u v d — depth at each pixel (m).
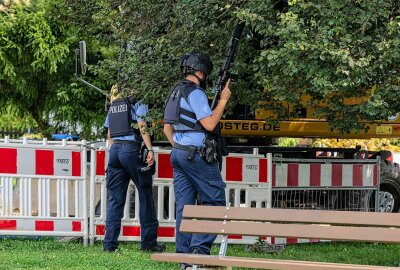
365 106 10.59
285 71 10.18
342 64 9.80
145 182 13.65
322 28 9.90
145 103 12.70
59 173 14.66
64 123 27.03
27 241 14.85
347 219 8.76
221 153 11.36
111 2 12.96
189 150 11.00
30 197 14.53
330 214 8.85
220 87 11.30
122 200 13.84
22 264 12.17
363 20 9.85
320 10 9.95
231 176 15.28
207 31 11.66
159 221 15.19
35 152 14.55
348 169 16.80
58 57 25.08
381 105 10.32
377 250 15.52
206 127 10.98
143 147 13.32
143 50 12.19
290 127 17.27
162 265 12.41
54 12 17.45
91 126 26.64
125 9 12.50
